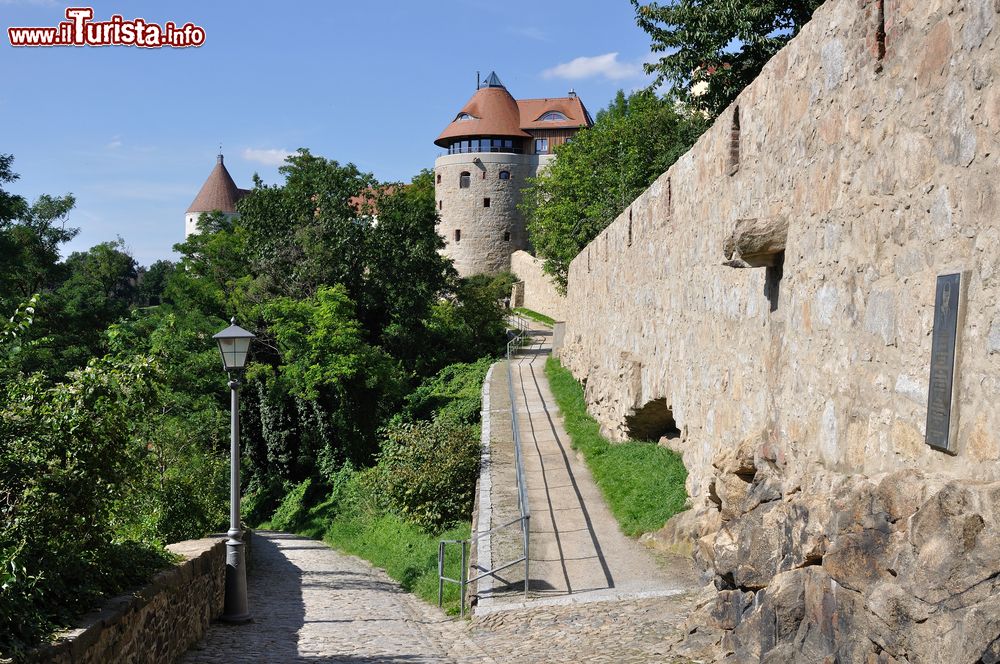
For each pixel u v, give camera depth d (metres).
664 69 21.73
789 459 7.38
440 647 9.65
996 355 4.50
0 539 6.96
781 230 7.70
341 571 19.19
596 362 22.78
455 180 75.44
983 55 4.68
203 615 11.13
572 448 18.97
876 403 5.84
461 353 43.75
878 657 4.82
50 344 32.81
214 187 104.31
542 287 60.41
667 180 13.84
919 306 5.31
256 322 38.28
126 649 7.54
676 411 13.20
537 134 77.12
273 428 36.16
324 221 40.66
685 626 8.07
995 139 4.56
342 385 33.56
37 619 6.38
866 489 5.33
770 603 6.07
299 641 10.70
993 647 3.87
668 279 13.80
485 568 12.00
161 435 19.61
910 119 5.46
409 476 20.34
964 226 4.85
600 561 11.59
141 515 16.89
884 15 5.84
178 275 44.31
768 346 8.25
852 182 6.30
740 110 9.47
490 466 18.69
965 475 4.72
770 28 21.00
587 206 41.22
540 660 8.23
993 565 4.03
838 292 6.51
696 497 11.86
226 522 20.83
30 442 7.67
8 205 35.69
